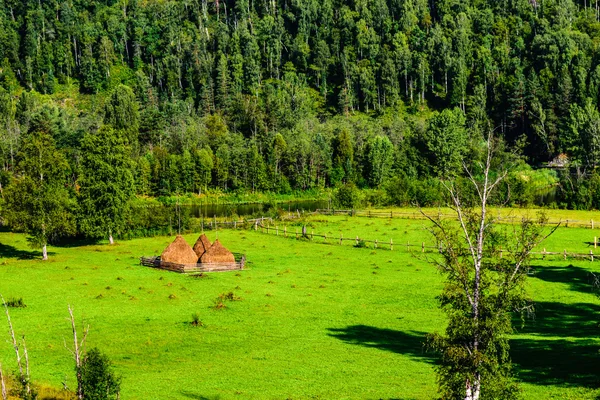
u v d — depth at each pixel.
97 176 86.69
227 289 57.50
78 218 85.62
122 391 32.16
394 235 85.62
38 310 49.78
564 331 43.34
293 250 78.00
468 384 22.66
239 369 36.31
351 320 47.84
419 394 31.70
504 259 24.31
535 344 40.22
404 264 68.38
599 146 151.75
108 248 83.06
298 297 54.72
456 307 24.25
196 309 50.78
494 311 23.31
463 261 24.77
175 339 42.69
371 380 34.16
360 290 57.16
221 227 100.19
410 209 114.44
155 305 51.84
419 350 40.38
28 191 73.69
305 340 42.69
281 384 33.50
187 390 32.50
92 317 47.94
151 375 35.16
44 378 33.66
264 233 92.62
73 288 57.75
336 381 34.03
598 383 31.41
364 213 109.38
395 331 44.94
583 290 55.00
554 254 69.25
